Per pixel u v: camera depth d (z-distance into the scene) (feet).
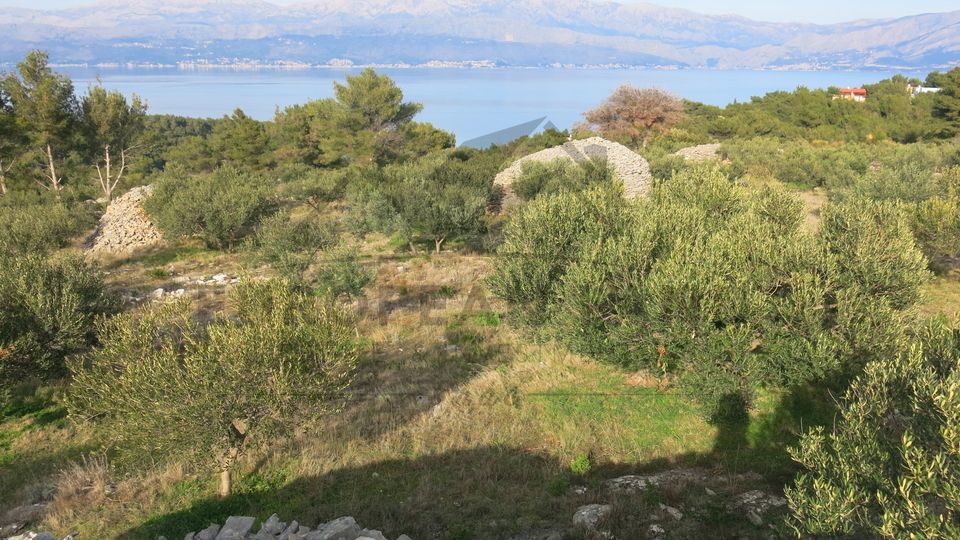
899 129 226.17
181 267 83.51
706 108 292.20
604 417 38.52
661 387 41.91
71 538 26.96
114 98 145.89
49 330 42.11
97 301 47.01
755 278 33.88
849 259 35.65
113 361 29.58
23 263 43.96
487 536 26.40
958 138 178.60
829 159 150.71
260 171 190.39
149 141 164.35
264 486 31.68
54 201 125.18
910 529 16.66
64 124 135.74
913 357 21.26
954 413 17.06
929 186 81.05
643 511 27.78
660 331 33.68
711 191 50.85
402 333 55.72
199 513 29.35
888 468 19.29
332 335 31.22
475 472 32.60
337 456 34.73
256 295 34.53
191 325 30.89
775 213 48.44
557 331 38.96
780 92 300.81
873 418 21.06
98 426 31.09
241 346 27.43
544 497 30.04
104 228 99.96
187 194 93.20
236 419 29.60
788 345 31.17
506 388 43.04
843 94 330.95
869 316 31.40
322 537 24.73
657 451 34.58
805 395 38.65
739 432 35.83
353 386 44.98
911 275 33.47
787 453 33.01
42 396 42.42
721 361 31.89
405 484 31.81
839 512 18.24
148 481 32.24
